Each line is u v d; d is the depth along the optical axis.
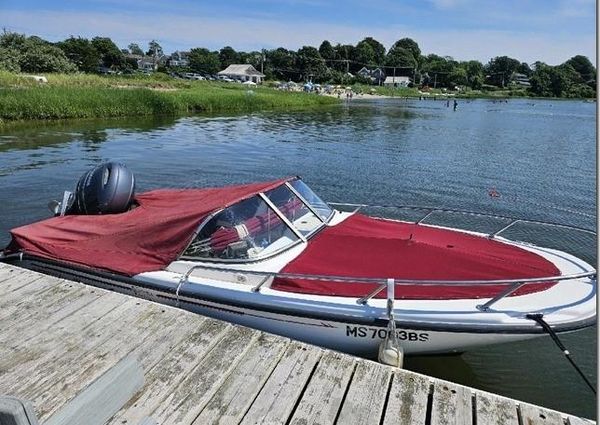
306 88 78.44
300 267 4.77
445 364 5.02
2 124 23.30
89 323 4.19
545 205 11.45
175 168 14.50
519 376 4.88
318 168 15.05
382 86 112.06
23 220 9.34
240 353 3.76
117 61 91.19
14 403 1.78
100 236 5.40
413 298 4.37
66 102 26.84
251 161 15.96
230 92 45.44
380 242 5.26
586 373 4.94
